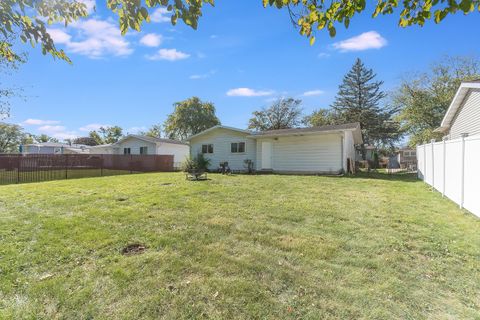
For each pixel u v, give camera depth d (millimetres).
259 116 36938
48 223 4898
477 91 10594
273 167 17453
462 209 6094
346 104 35656
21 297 2566
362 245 3836
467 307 2410
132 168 22188
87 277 2934
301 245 3816
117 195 7891
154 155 21578
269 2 2438
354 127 15914
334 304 2445
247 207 6227
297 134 15961
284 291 2658
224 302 2475
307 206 6328
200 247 3764
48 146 36062
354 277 2928
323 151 15875
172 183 10859
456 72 23391
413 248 3730
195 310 2359
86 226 4730
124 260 3346
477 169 5402
